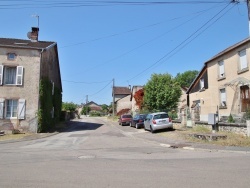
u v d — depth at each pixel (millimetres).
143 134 23453
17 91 27188
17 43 29094
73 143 18391
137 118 31531
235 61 23094
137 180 7652
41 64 28234
